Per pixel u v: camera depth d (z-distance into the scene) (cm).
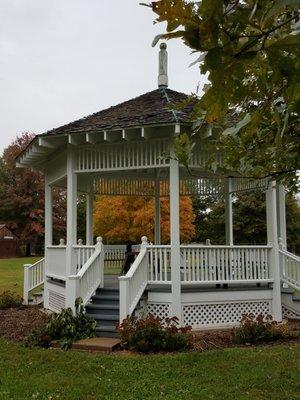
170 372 623
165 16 120
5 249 4503
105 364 666
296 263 1040
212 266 955
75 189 1026
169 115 895
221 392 545
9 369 653
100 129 919
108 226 2125
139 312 908
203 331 914
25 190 4506
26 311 1195
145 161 949
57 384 581
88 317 876
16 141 4788
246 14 121
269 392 546
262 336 803
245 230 3145
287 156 282
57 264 1127
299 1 103
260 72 171
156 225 1377
